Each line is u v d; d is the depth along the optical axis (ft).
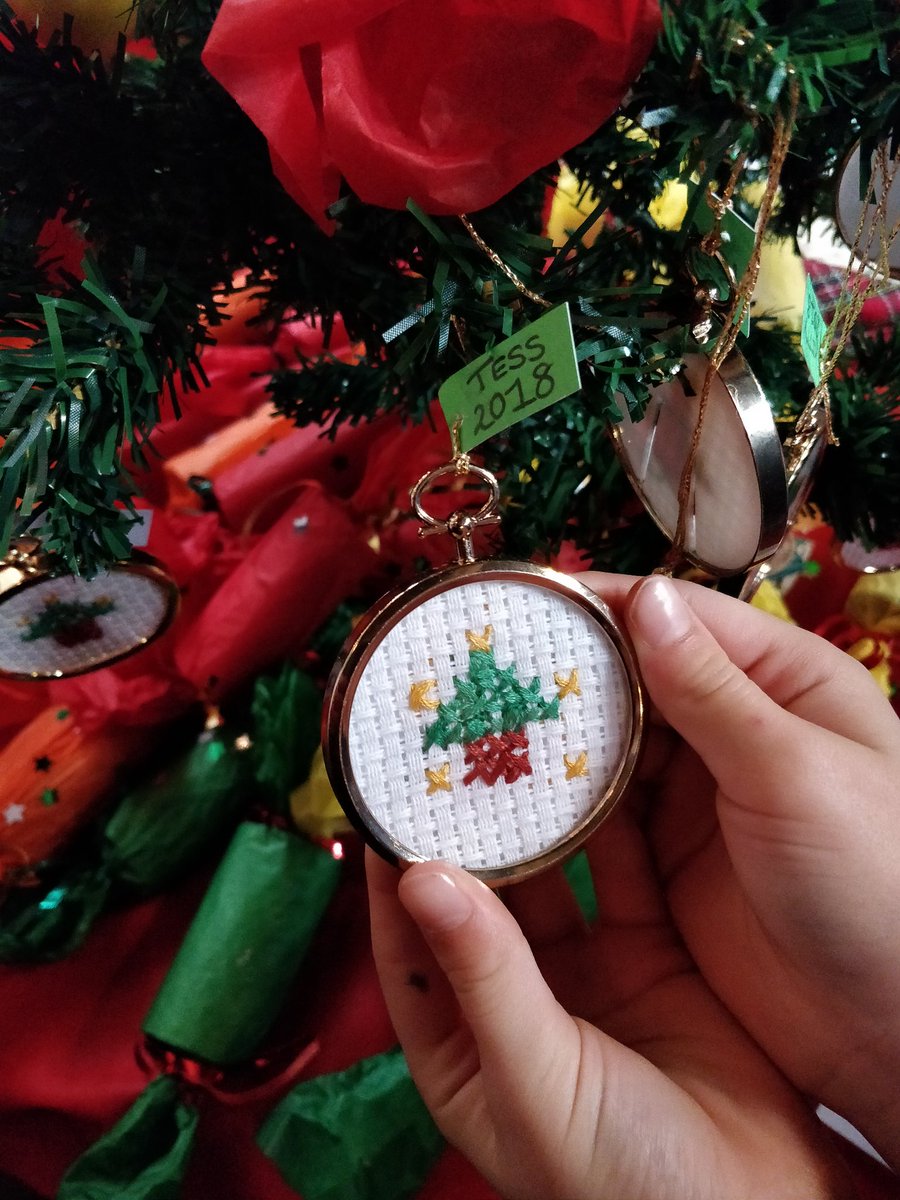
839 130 0.49
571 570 0.83
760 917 0.58
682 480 0.57
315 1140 0.69
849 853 0.52
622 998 0.69
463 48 0.41
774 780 0.52
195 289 0.52
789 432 0.60
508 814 0.59
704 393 0.54
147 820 0.80
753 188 0.68
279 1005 0.75
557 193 0.65
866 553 0.78
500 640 0.57
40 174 0.50
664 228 0.57
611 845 0.73
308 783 0.81
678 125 0.45
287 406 0.74
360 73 0.42
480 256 0.49
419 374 0.58
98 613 0.65
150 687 0.82
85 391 0.44
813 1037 0.60
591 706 0.59
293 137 0.43
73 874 0.83
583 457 0.67
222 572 0.90
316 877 0.76
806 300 0.55
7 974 0.83
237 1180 0.74
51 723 0.81
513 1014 0.50
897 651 0.91
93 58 0.50
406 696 0.57
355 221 0.51
